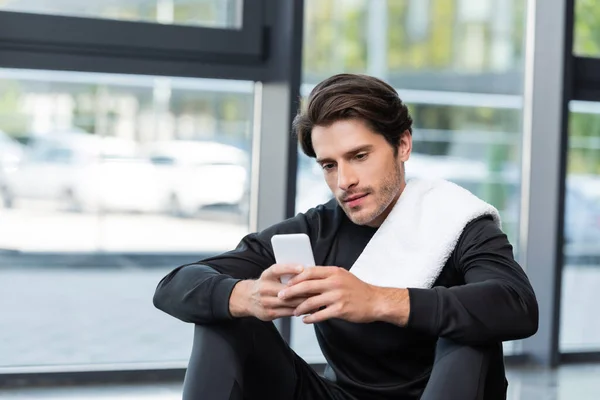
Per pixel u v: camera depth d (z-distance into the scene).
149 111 3.43
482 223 1.76
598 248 4.06
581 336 4.07
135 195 3.45
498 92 3.86
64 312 3.44
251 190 3.55
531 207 3.92
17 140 3.31
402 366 1.81
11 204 3.34
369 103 1.70
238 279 1.76
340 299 1.56
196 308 1.67
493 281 1.63
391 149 1.75
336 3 3.58
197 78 3.40
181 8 3.37
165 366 3.49
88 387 3.32
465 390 1.54
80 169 3.39
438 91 3.76
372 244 1.80
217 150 3.51
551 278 3.85
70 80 3.33
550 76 3.85
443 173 3.80
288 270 1.59
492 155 3.87
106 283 3.47
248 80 3.44
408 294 1.59
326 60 3.58
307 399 1.83
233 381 1.61
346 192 1.73
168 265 3.51
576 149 3.99
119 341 3.51
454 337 1.57
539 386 3.53
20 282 3.38
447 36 3.75
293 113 3.43
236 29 3.39
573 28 3.80
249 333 1.68
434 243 1.75
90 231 3.43
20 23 3.16
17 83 3.28
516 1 3.86
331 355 1.86
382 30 3.65
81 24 3.22
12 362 3.39
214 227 3.54
